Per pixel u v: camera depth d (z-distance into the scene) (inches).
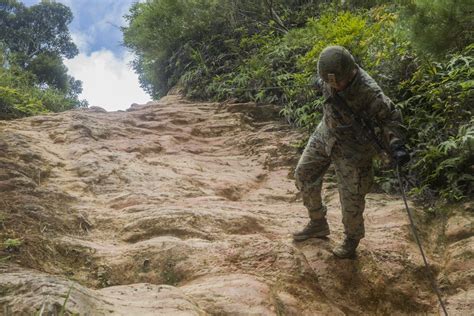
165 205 187.8
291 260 143.9
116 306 100.2
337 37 277.4
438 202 206.5
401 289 157.6
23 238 139.7
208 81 414.6
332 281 151.8
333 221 194.1
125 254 144.3
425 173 220.5
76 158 231.6
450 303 152.1
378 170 235.3
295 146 285.3
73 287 96.2
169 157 268.4
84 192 197.3
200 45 453.1
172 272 138.2
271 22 418.9
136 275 137.8
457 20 146.3
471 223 183.6
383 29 294.5
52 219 159.8
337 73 132.3
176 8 472.4
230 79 400.5
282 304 127.6
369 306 152.3
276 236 175.3
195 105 374.0
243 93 380.2
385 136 137.6
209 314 113.3
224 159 283.1
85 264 139.5
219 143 309.3
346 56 133.5
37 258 133.5
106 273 137.0
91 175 211.9
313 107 301.9
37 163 212.8
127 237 161.2
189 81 426.6
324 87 145.3
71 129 271.7
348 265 157.6
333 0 398.3
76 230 160.6
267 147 292.0
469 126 210.8
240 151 299.6
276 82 364.2
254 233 174.9
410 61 257.3
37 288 93.0
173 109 351.3
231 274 135.0
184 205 190.9
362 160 146.6
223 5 455.2
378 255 166.7
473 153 203.6
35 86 488.4
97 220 170.4
